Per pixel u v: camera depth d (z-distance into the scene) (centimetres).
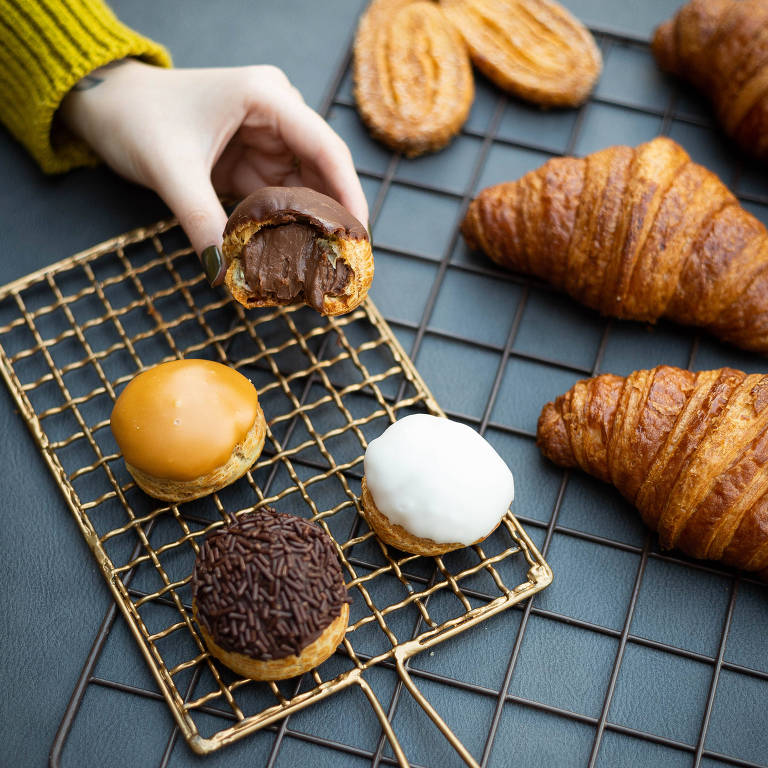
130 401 55
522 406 60
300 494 58
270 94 59
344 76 66
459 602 57
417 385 59
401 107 64
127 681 56
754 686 56
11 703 55
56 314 61
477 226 61
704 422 55
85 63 60
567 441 58
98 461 57
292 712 54
